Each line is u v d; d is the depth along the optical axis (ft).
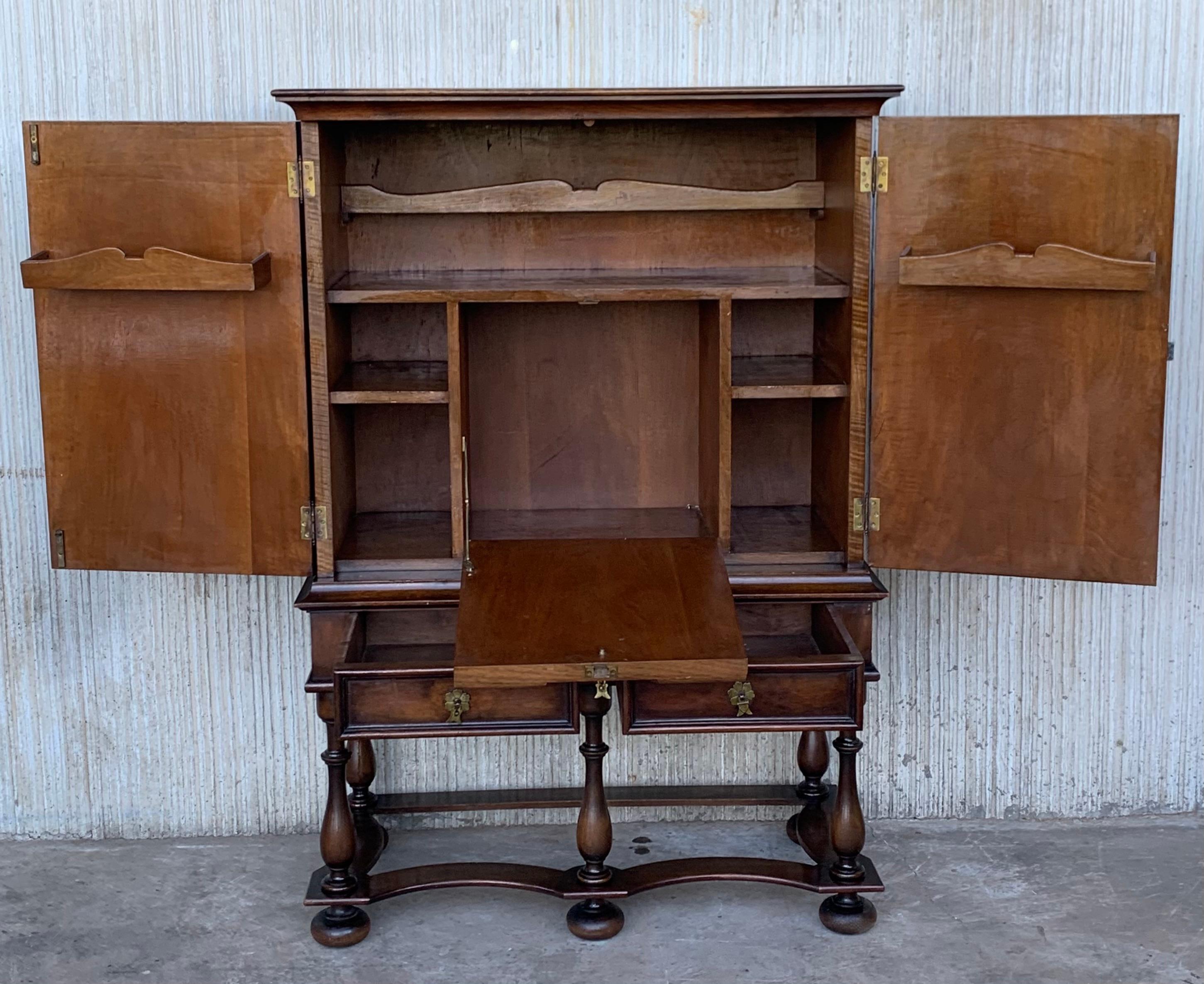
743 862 10.07
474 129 10.37
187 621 11.39
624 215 10.53
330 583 9.61
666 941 9.95
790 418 10.94
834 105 9.02
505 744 11.65
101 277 8.94
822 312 10.46
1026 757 11.80
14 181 10.73
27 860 11.28
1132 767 11.80
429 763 11.67
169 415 9.36
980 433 9.29
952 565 9.52
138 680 11.48
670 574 9.44
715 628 8.93
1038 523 9.31
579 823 9.66
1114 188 8.75
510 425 10.80
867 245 9.20
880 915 10.28
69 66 10.64
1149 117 8.63
